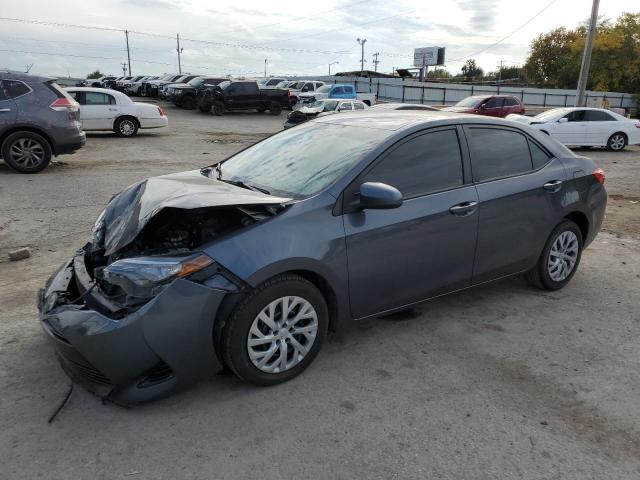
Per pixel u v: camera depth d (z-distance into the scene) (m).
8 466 2.54
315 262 3.17
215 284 2.89
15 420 2.87
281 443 2.74
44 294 3.31
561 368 3.52
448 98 48.78
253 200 3.10
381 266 3.49
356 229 3.34
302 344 3.31
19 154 9.86
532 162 4.44
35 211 7.27
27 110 9.74
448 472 2.55
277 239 3.06
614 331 4.07
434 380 3.35
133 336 2.75
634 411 3.07
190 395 3.13
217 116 28.70
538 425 2.92
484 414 3.01
